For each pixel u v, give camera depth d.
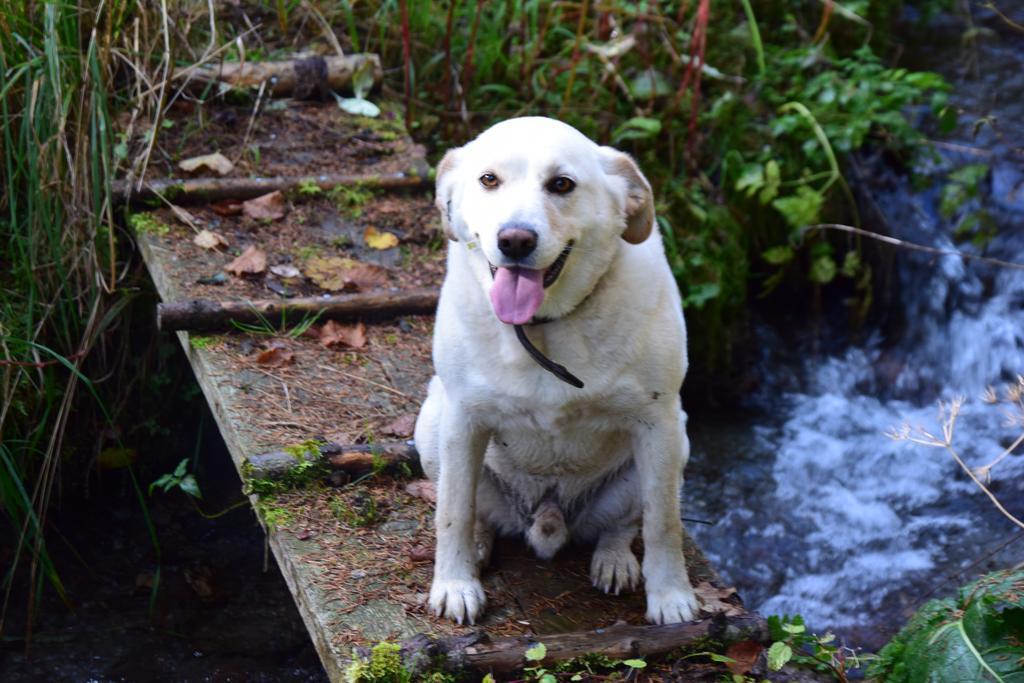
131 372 5.09
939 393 6.21
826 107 6.59
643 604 3.34
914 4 7.94
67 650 4.26
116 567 4.73
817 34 6.89
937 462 5.67
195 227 4.78
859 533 5.26
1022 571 3.22
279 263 4.68
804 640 3.25
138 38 5.12
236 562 4.83
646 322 3.01
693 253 6.09
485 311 3.00
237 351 4.23
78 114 4.63
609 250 2.95
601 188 2.93
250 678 4.20
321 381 4.15
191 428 5.29
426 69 6.25
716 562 5.14
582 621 3.26
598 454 3.28
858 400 6.34
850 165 6.71
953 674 2.88
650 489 3.17
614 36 6.45
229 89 5.48
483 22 6.54
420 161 5.41
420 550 3.44
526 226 2.73
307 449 3.69
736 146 6.48
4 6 4.92
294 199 5.06
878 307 6.62
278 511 3.55
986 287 6.26
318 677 4.25
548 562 3.53
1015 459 5.59
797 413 6.24
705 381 6.32
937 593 4.82
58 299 4.59
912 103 7.01
